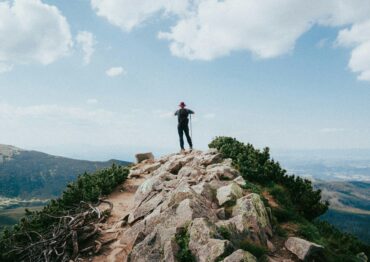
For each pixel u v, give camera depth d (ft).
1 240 34.40
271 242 28.86
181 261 23.79
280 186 40.96
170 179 46.78
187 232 26.03
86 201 45.29
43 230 37.14
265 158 49.16
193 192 32.96
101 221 38.45
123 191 53.83
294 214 34.91
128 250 29.99
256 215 29.60
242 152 54.60
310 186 40.27
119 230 35.12
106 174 58.80
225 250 23.03
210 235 24.82
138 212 36.65
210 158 52.26
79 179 52.80
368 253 33.94
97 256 30.12
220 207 32.76
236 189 35.24
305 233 31.14
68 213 40.14
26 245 35.04
